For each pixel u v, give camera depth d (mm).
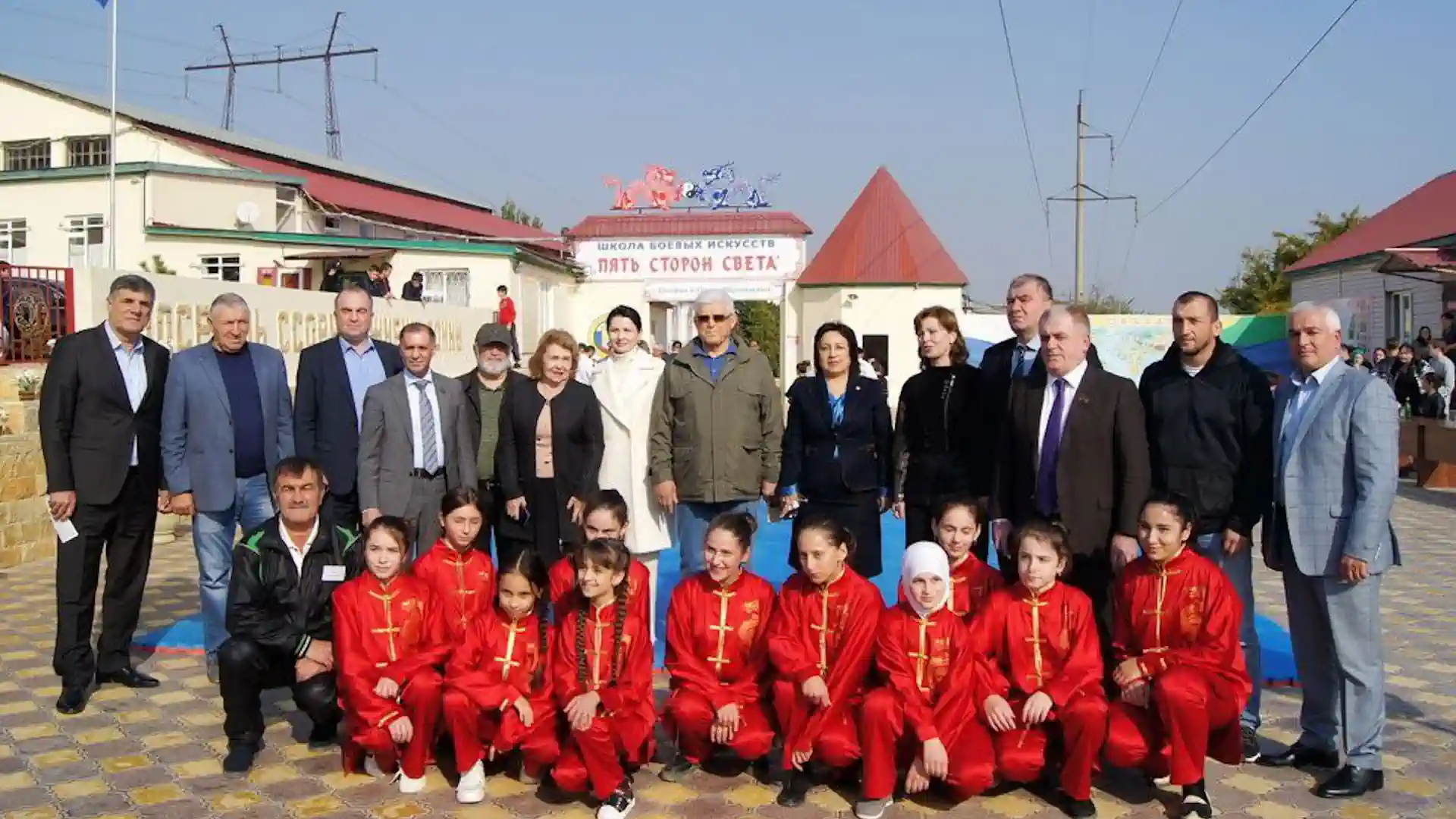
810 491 6203
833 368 6199
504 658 5137
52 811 4738
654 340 31656
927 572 4871
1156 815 4711
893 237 27875
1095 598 5344
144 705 6137
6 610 8320
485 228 32656
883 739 4680
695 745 5188
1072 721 4656
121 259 22453
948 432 6070
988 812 4762
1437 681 6477
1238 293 44438
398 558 5215
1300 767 5191
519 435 6434
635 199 31703
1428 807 4730
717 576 5223
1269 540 5273
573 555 5379
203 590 6582
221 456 6500
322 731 5547
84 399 6094
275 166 28781
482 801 4914
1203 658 4812
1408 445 16500
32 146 26156
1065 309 5312
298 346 14000
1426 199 26328
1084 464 5316
